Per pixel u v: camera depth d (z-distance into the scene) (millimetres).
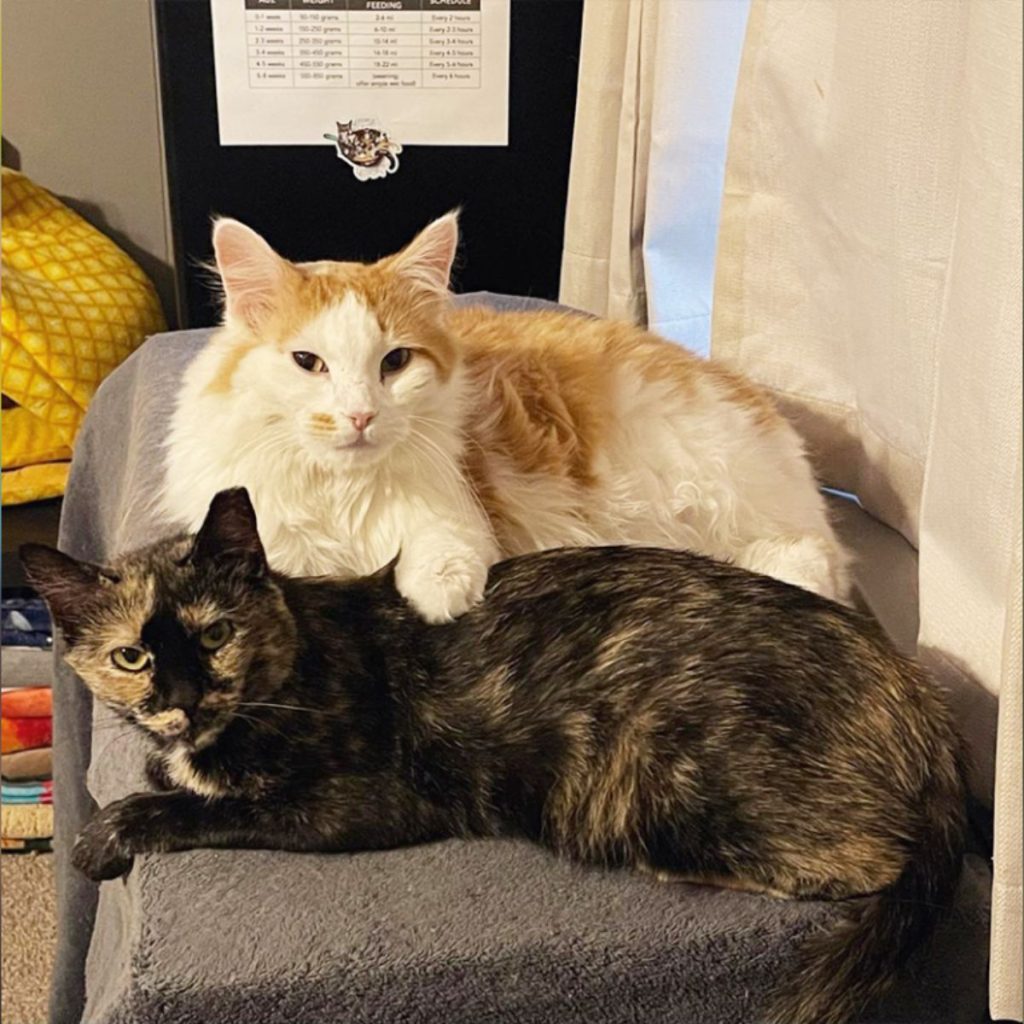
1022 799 745
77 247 2070
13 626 1990
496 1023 789
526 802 886
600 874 850
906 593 1189
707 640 887
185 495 1040
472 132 1896
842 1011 783
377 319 1009
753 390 1296
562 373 1198
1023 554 725
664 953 783
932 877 815
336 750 867
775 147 1325
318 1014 758
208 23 1796
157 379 1409
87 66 2064
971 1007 850
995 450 855
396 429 996
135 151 2139
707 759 839
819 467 1390
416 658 916
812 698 853
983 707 904
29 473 1978
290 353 1004
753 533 1186
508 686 898
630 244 1709
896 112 1076
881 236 1145
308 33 1814
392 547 1020
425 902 812
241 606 853
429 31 1828
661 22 1555
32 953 1862
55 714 1473
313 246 1942
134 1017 735
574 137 1813
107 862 855
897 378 1175
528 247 1986
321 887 823
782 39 1274
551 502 1114
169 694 822
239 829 854
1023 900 753
